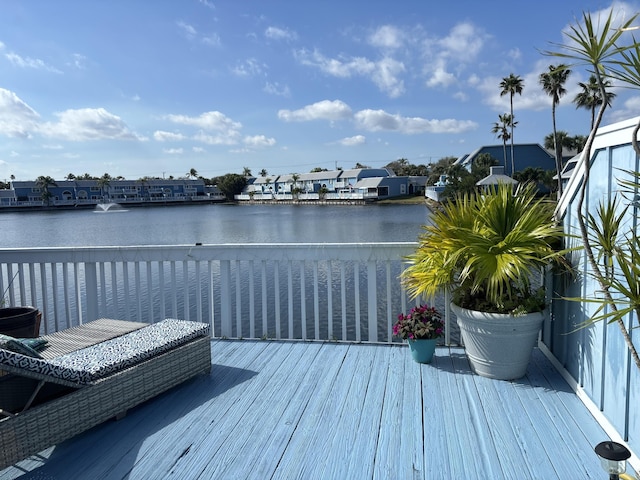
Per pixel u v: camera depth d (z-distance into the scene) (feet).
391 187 223.51
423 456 6.97
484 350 9.60
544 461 6.73
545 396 8.84
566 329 9.48
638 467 6.22
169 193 290.76
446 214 10.56
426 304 11.41
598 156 7.72
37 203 242.78
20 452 6.51
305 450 7.23
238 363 11.04
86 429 7.48
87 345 9.03
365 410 8.51
